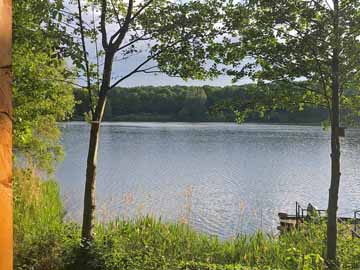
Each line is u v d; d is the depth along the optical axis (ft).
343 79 21.43
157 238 26.73
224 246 27.04
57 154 45.32
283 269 21.12
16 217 28.07
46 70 23.18
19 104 22.66
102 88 20.89
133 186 75.61
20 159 44.04
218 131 238.27
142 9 20.80
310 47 20.56
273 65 21.50
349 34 20.30
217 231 48.34
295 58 20.89
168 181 82.53
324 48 20.54
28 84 21.26
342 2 20.43
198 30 20.98
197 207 60.03
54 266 19.44
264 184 83.15
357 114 24.13
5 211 2.68
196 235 28.71
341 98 23.97
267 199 69.15
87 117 21.89
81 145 145.28
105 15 20.92
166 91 299.17
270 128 275.39
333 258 21.72
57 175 82.89
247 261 23.21
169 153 132.67
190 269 20.27
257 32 20.93
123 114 304.50
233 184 82.23
